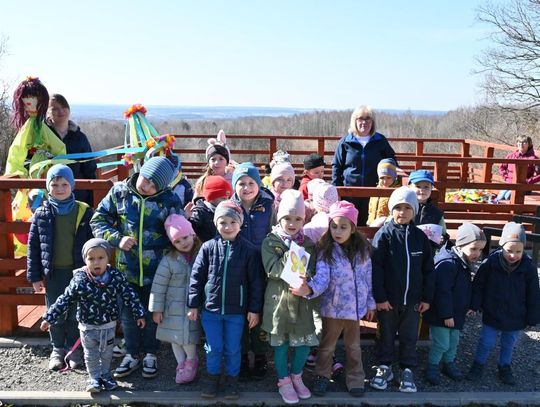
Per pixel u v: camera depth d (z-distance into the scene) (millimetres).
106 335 3598
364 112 5531
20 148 4793
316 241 3752
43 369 3982
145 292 3830
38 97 4770
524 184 6953
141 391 3678
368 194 4320
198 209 3941
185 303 3709
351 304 3590
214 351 3547
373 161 5566
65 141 5121
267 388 3773
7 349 4285
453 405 3648
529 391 3805
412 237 3803
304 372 3984
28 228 4246
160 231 3777
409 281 3768
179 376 3777
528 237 5488
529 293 3887
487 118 25562
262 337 3834
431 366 3922
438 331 3861
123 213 3744
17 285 4348
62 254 3879
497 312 3895
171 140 5141
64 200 3834
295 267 3305
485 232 5566
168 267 3674
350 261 3629
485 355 3971
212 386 3574
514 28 22188
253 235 3836
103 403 3576
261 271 3605
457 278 3883
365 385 3814
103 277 3537
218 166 4578
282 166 4336
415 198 3766
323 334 3678
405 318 3844
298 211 3506
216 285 3506
